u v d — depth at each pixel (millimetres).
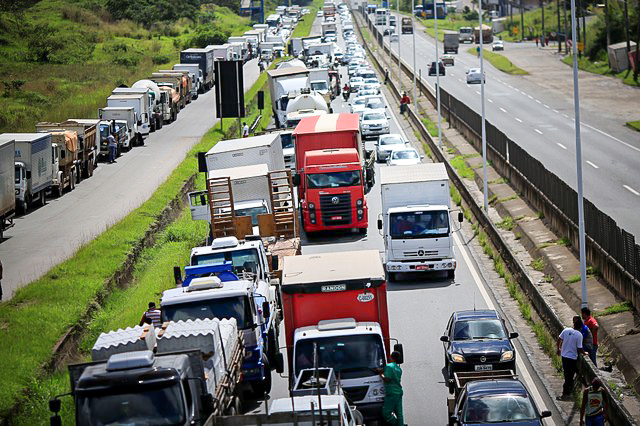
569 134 158875
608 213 98375
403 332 65750
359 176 98688
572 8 66688
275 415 37312
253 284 57156
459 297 74250
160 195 116062
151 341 43031
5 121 170250
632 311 64125
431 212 80688
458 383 46031
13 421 48344
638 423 47000
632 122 168000
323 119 115812
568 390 50812
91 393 38250
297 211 96250
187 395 39031
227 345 47344
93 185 131625
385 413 46281
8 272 83688
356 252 57469
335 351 47969
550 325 61594
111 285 77438
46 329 63375
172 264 85688
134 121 166625
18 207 112312
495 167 130750
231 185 86188
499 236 85438
